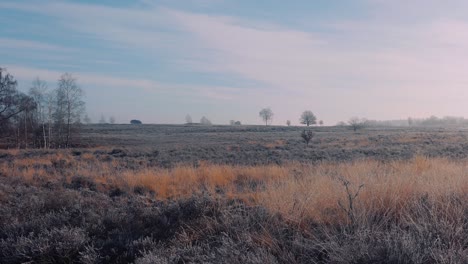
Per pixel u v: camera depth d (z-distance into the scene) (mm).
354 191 6066
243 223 5418
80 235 5488
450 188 5820
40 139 52969
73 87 52469
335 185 6594
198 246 4836
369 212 5023
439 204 5215
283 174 12227
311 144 39031
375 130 83500
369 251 3881
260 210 5801
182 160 23266
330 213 5465
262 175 12812
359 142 40219
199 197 7410
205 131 93000
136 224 6375
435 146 30969
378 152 25828
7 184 11945
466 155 21766
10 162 22672
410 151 26078
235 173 13219
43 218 6598
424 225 4383
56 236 5352
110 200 9102
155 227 6234
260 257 4172
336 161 18984
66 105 51938
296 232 5000
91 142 55750
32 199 8344
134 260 4703
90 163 21594
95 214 6828
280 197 6242
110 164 20625
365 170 8961
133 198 9273
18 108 51750
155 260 4301
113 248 5234
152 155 28344
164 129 100938
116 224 6398
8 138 54031
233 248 4418
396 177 6883
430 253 3746
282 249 4586
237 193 9391
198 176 12672
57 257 5031
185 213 6637
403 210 5184
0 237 5996
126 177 12461
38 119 52688
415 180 6621
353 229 4676
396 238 3979
